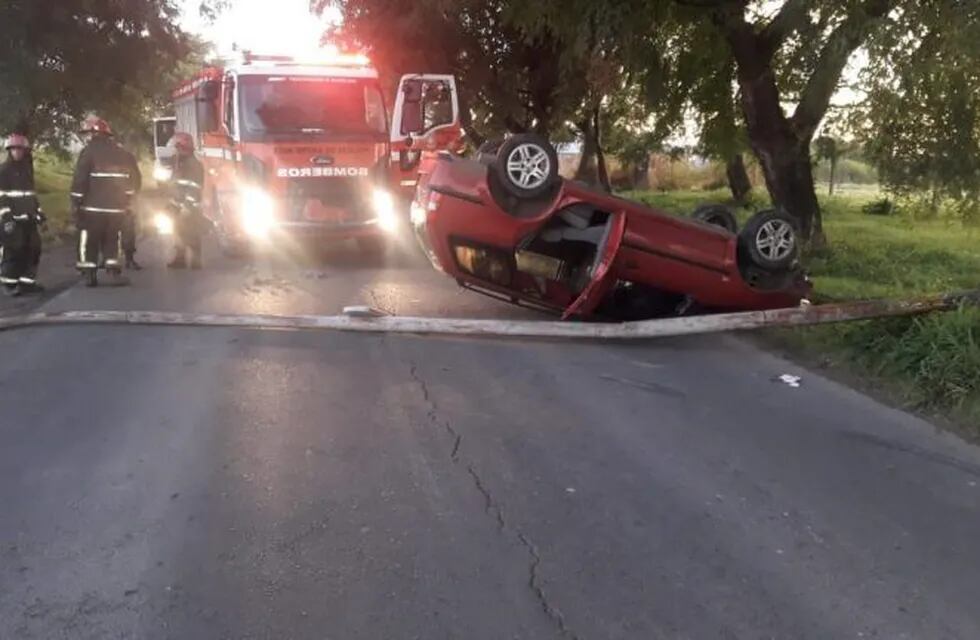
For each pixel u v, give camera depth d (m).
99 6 20.83
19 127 20.34
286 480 5.21
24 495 4.95
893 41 9.81
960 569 4.34
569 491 5.15
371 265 14.02
